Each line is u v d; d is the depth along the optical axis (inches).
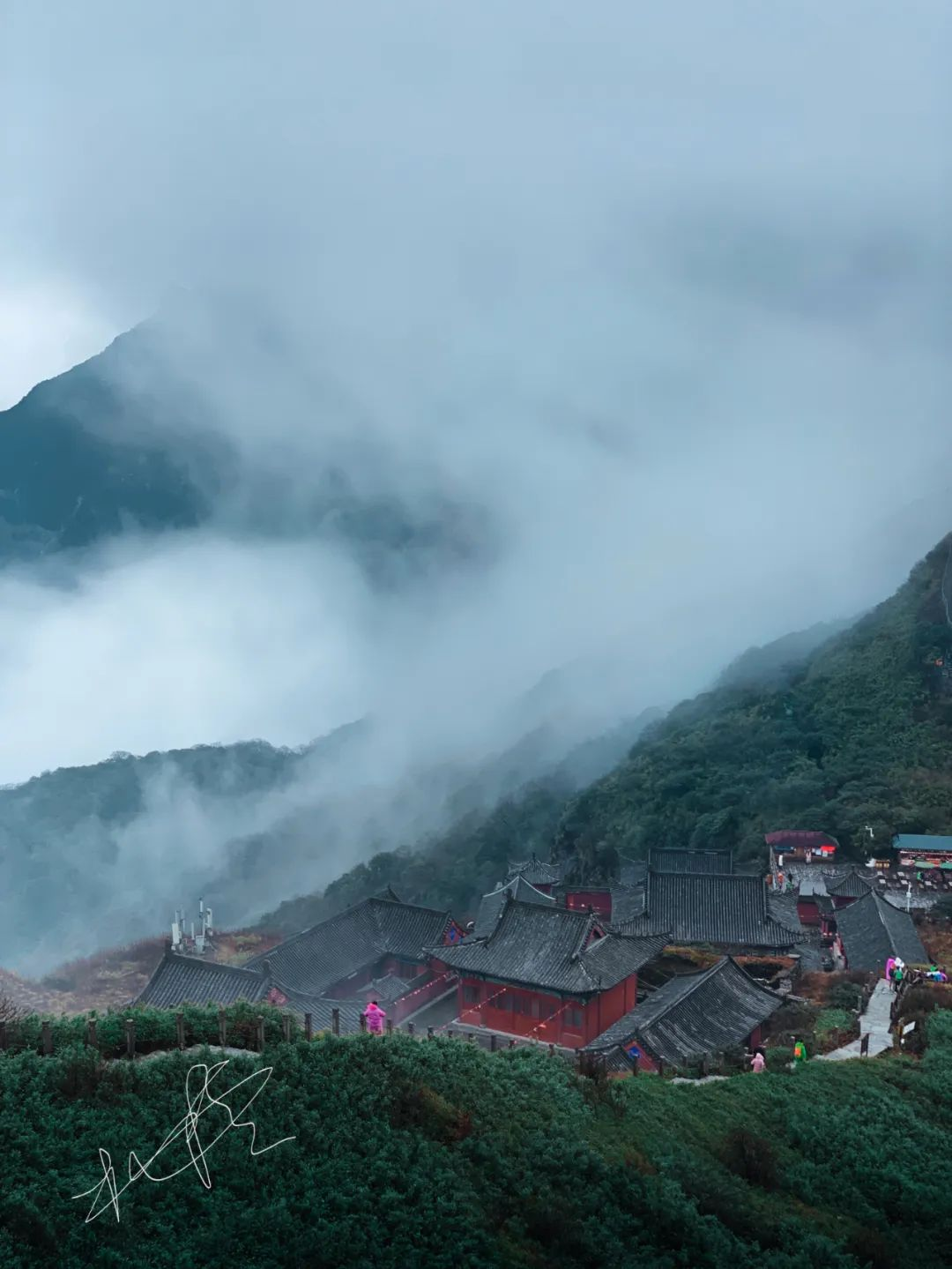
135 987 2536.9
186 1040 1089.4
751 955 2625.5
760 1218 1071.6
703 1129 1243.8
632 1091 1285.7
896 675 5295.3
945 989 1868.8
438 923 2645.2
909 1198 1195.3
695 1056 1621.6
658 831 4549.7
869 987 2021.4
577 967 2055.9
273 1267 829.8
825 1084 1411.2
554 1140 1071.6
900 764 4672.7
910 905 3280.0
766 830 4281.5
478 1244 899.4
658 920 2741.1
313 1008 2123.5
